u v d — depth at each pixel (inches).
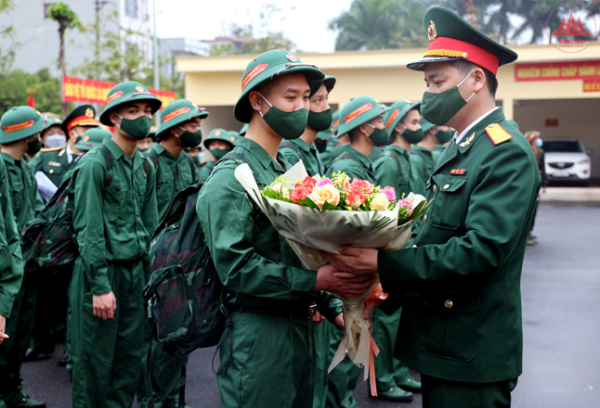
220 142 294.0
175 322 93.7
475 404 93.3
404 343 101.7
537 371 194.2
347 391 161.6
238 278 86.9
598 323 244.1
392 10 1478.8
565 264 356.8
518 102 987.9
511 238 86.2
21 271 125.1
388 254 87.9
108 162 144.0
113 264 145.9
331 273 88.6
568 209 621.3
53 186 267.9
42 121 197.5
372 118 173.9
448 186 95.4
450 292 93.9
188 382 192.9
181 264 94.0
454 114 98.6
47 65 1676.9
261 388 91.5
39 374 199.8
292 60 93.4
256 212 91.5
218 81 803.4
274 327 92.8
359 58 757.9
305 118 95.9
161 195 204.1
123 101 142.3
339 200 81.5
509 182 88.1
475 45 96.1
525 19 1304.1
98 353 142.9
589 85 730.2
